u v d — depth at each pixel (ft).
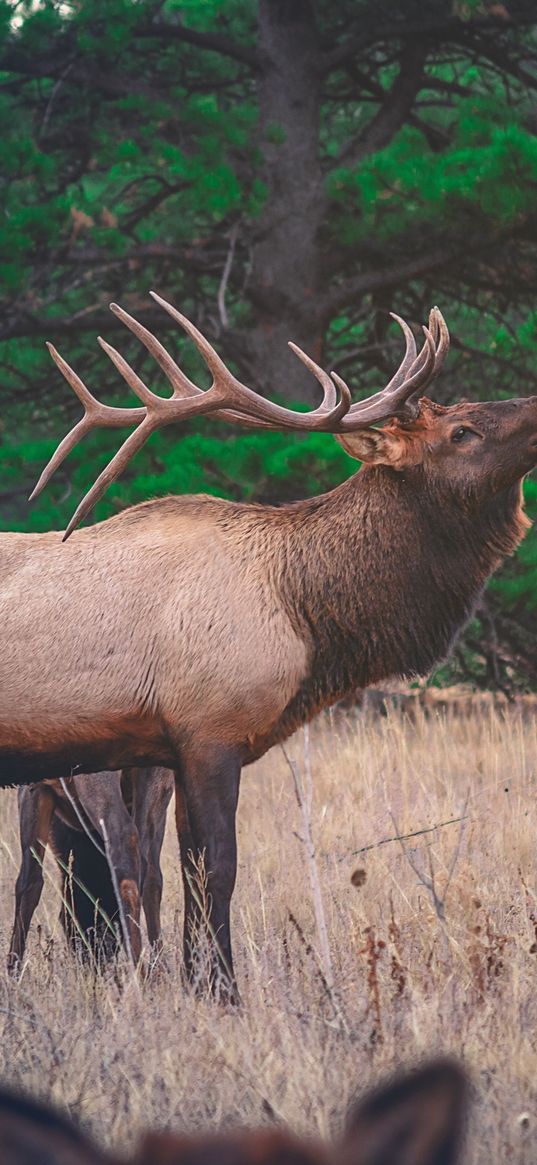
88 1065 40.57
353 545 60.13
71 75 156.15
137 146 150.92
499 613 148.56
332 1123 34.12
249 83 175.52
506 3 156.46
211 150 147.23
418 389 59.16
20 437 187.52
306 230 156.56
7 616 56.90
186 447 138.00
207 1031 44.16
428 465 60.03
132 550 58.85
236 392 58.95
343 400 57.93
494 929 55.83
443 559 60.70
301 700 59.62
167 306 59.67
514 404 59.88
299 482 133.08
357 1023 43.80
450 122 177.78
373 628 60.08
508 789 83.46
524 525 61.93
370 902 62.13
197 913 56.39
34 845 62.90
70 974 53.36
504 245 150.61
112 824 62.49
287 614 58.75
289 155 156.56
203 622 57.21
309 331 158.71
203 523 60.18
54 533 60.13
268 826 80.89
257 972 49.65
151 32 159.12
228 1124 35.78
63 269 165.17
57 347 173.06
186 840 60.39
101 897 66.13
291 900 64.49
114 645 56.95
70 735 57.21
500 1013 44.75
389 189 144.66
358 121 184.85
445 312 176.96
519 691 156.04
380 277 155.43
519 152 137.08
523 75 163.12
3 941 62.75
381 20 159.22
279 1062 39.78
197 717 57.06
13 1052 43.21
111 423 58.39
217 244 159.22
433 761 95.55
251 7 168.96
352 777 92.07
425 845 70.38
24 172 147.95
